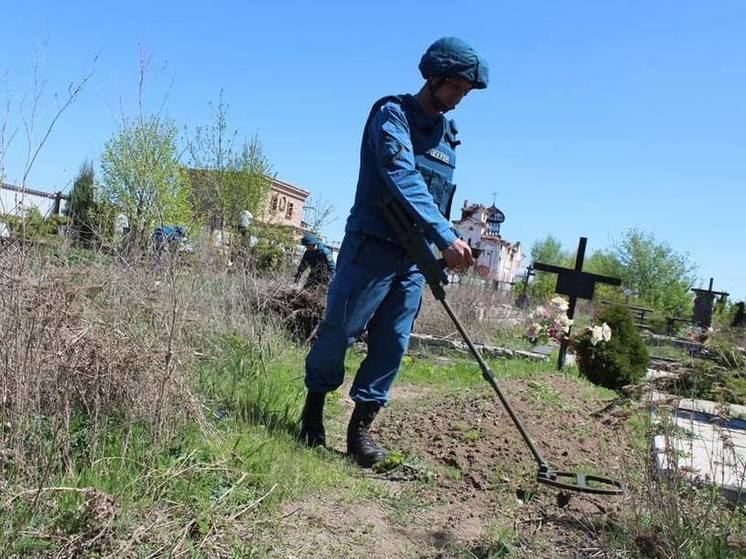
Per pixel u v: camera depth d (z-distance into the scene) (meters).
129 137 5.00
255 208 20.25
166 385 3.36
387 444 4.48
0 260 3.09
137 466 3.08
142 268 4.39
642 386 3.64
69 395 3.12
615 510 3.49
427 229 3.88
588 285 9.81
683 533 3.00
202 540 2.62
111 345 3.33
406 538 3.18
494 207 52.31
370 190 4.14
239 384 4.82
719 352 3.72
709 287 29.36
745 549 2.90
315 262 10.17
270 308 7.73
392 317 4.26
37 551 2.35
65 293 3.18
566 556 3.08
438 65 4.04
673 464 3.27
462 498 3.75
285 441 4.05
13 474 2.66
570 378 7.43
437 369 8.84
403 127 4.00
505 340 13.80
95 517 2.46
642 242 48.12
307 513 3.21
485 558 3.03
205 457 3.29
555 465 4.20
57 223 4.03
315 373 4.24
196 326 4.41
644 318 17.94
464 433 4.54
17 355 2.86
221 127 19.42
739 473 3.67
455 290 14.38
